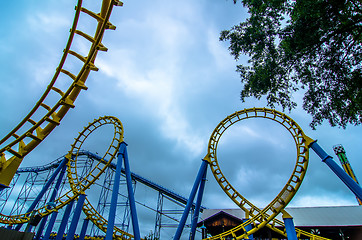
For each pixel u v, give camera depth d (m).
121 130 27.66
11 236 9.91
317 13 11.08
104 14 20.00
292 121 22.06
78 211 23.36
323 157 18.81
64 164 30.89
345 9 11.27
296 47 12.70
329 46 13.30
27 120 21.52
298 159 20.14
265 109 23.89
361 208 28.72
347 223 25.77
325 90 14.53
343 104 14.30
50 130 23.20
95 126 31.83
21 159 24.44
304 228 26.88
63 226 23.73
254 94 15.90
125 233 29.31
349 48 13.12
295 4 11.11
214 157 23.48
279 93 15.16
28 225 10.88
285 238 28.52
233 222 29.69
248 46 14.47
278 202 19.72
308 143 20.00
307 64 14.09
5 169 23.06
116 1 18.44
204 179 23.09
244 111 24.69
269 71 14.10
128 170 24.47
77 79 19.47
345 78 13.68
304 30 11.97
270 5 12.37
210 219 30.86
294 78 14.74
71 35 17.17
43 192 29.09
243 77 15.97
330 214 28.22
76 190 26.48
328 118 15.20
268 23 13.13
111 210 20.41
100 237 36.53
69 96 22.31
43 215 25.95
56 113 22.69
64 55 18.00
